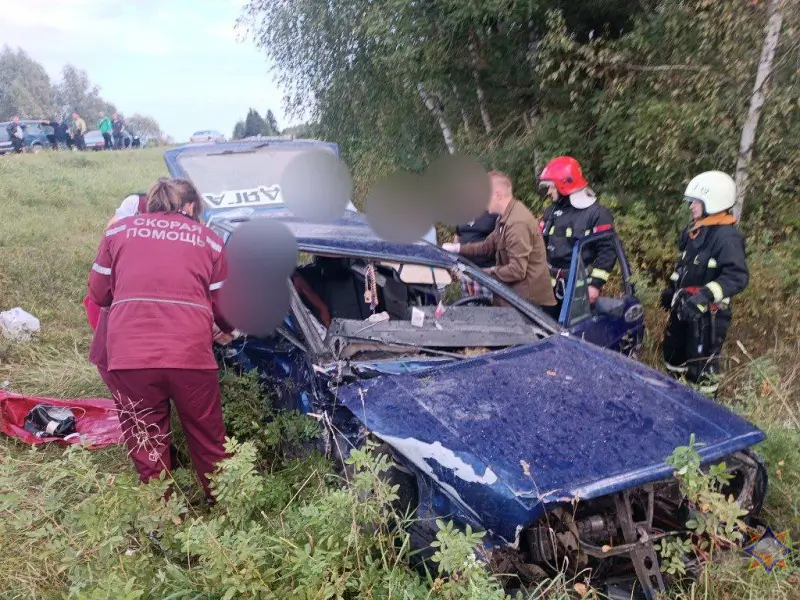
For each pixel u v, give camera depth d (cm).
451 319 363
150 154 2206
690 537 263
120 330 300
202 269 311
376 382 299
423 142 852
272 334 352
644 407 288
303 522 260
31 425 400
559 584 237
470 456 247
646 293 560
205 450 323
